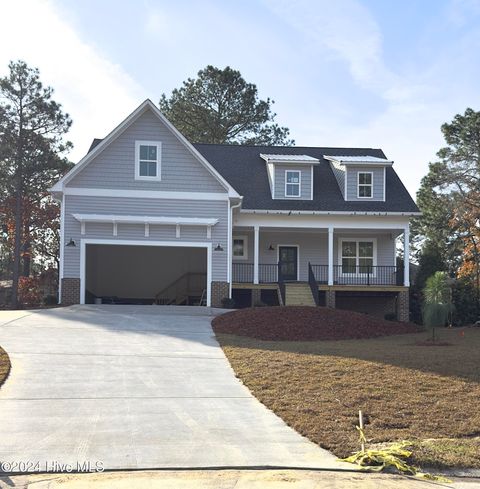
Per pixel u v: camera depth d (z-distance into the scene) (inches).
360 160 1068.5
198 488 227.6
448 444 285.6
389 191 1102.4
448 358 484.1
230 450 272.5
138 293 1117.7
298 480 238.8
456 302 951.0
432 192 1630.2
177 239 904.9
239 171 1126.4
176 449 271.4
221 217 914.1
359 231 1096.8
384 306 1098.7
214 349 535.8
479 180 1373.0
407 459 262.5
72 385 384.5
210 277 904.3
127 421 311.7
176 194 907.4
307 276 1112.8
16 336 565.0
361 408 343.3
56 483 230.2
